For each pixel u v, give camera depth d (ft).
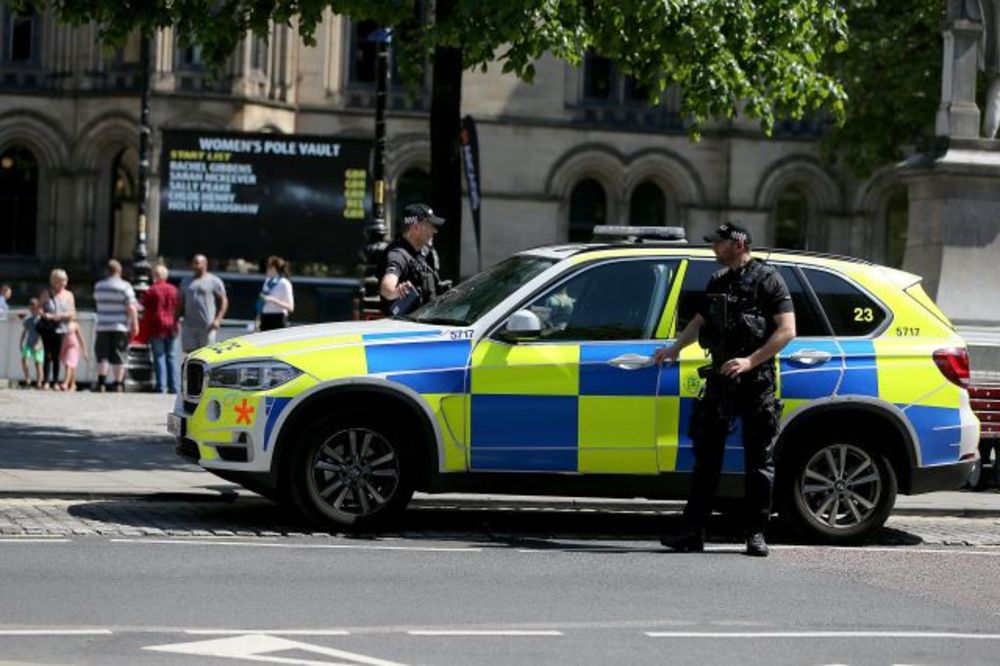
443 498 114.93
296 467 97.50
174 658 62.69
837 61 321.93
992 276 157.07
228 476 100.07
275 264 230.48
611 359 100.01
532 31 146.51
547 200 417.90
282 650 64.85
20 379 253.65
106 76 392.88
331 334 99.71
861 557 97.91
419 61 180.86
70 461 129.49
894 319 104.58
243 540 94.22
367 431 98.43
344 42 409.08
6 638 64.95
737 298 96.32
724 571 90.33
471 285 105.91
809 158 426.51
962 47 159.22
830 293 104.32
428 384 98.27
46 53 395.34
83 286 392.47
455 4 146.72
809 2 158.51
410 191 414.00
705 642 69.97
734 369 95.45
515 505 116.26
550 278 101.40
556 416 99.45
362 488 98.53
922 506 121.08
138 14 151.53
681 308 101.50
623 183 421.18
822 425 102.73
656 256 102.58
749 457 96.94
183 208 274.36
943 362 104.27
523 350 99.55
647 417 100.17
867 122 331.98
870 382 102.83
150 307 233.14
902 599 83.35
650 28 152.35
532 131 417.28
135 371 244.63
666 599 80.28
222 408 97.71
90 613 70.74
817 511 102.94
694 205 423.23
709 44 153.38
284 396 97.14
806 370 102.27
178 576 80.84
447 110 160.66
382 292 115.55
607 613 75.77
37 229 395.96
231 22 154.40
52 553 86.07
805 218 433.07
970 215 157.17
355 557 89.45
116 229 397.19
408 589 79.97
